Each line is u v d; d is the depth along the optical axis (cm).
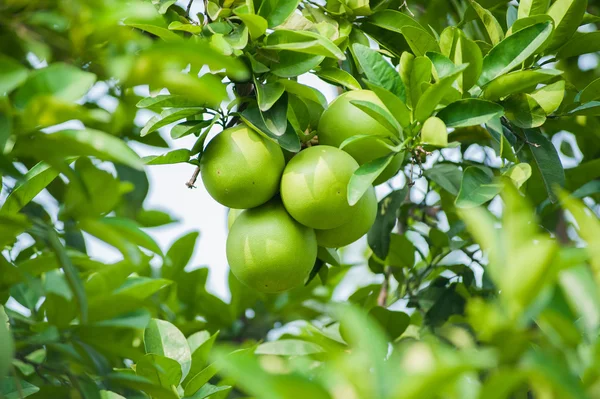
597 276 126
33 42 136
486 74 164
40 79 134
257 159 157
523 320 123
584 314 124
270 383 104
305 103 164
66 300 151
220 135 159
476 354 118
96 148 133
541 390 117
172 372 154
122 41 136
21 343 149
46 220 164
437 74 158
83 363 149
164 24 155
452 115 156
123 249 140
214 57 130
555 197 167
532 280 121
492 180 158
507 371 112
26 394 150
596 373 121
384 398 110
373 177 153
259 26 157
